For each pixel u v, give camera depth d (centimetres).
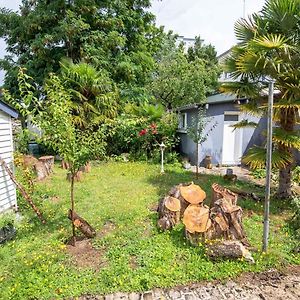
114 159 1180
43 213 607
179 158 1166
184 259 395
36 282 354
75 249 437
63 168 1062
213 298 325
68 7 1214
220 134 1049
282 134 577
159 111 1207
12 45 1362
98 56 1228
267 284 348
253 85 628
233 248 387
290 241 448
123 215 561
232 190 694
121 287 341
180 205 515
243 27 619
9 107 608
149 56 1480
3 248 448
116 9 1311
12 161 654
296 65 563
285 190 645
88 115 1067
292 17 548
